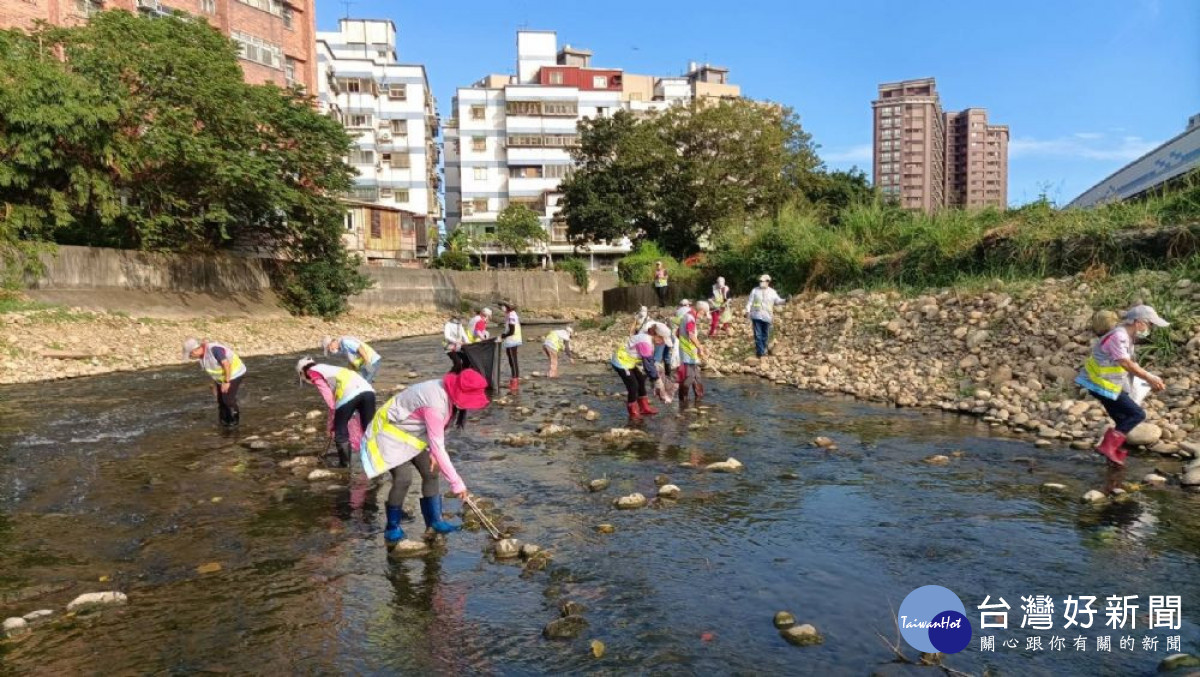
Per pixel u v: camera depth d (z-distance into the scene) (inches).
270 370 722.2
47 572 200.5
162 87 925.8
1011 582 181.6
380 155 2306.8
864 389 483.5
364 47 2613.2
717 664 145.9
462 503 258.2
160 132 895.1
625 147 1644.9
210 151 952.3
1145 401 342.3
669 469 300.4
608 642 155.9
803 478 281.9
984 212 708.0
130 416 449.4
